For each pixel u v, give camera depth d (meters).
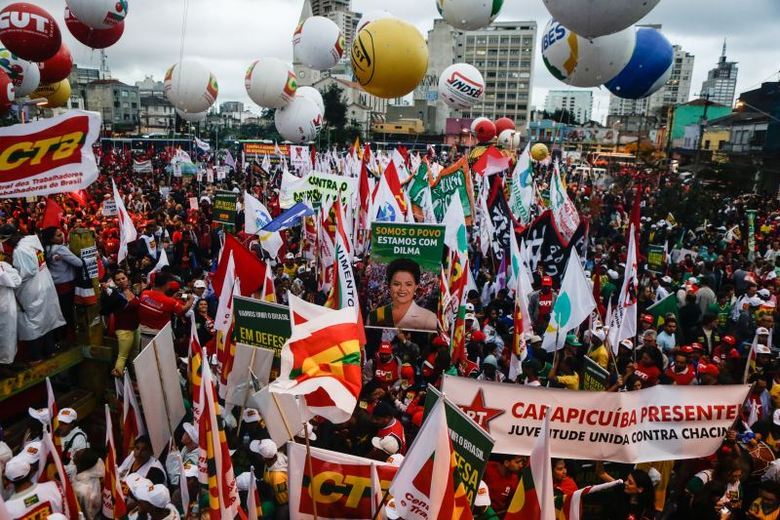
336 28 16.44
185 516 5.73
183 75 15.80
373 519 4.59
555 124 96.50
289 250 16.55
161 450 6.29
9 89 10.19
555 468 6.06
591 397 5.87
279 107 19.06
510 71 144.00
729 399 6.00
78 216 17.16
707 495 6.31
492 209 13.61
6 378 6.96
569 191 34.41
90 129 6.79
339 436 7.35
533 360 8.25
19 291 7.08
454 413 4.59
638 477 6.07
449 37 115.44
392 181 12.41
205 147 39.38
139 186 30.70
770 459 6.98
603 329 9.30
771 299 12.62
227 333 7.43
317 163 23.17
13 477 5.26
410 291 9.53
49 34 11.38
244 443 6.68
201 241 16.69
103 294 8.60
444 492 4.12
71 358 8.04
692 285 13.59
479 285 13.66
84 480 5.72
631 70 7.71
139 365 5.96
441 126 111.31
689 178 41.38
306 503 5.16
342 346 5.05
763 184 44.25
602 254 16.58
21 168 6.46
